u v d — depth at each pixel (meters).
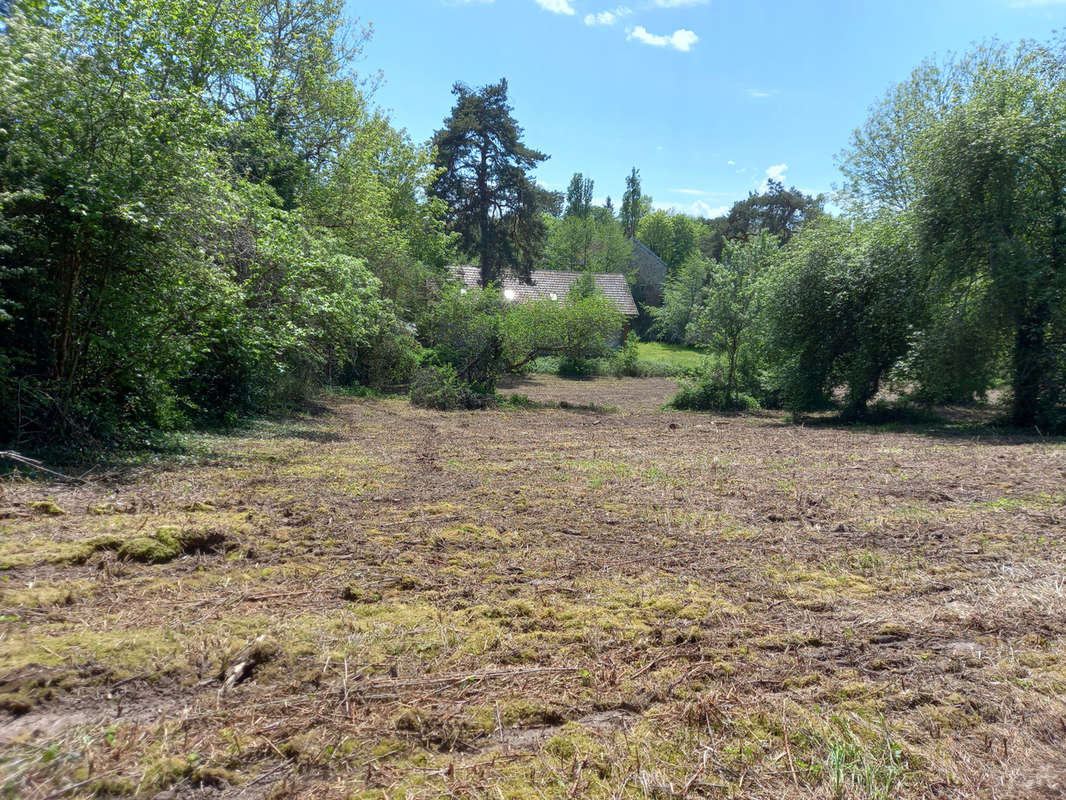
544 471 8.30
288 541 4.93
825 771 2.46
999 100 14.73
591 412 19.00
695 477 8.06
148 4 8.38
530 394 25.47
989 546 5.25
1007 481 7.94
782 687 3.06
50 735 2.48
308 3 19.36
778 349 18.58
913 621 3.80
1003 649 3.46
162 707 2.70
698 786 2.37
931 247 15.16
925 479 8.06
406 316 20.41
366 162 20.09
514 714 2.78
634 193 83.38
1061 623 3.79
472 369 20.66
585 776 2.40
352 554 4.70
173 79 8.69
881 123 22.75
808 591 4.25
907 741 2.66
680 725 2.74
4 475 5.95
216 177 9.11
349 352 18.64
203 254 8.43
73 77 6.83
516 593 4.10
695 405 20.62
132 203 6.87
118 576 4.08
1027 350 14.41
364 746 2.53
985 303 14.02
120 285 7.52
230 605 3.72
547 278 46.06
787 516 6.13
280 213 11.73
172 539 4.53
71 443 7.12
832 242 18.16
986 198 14.26
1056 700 2.97
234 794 2.26
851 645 3.50
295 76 19.22
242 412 11.94
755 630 3.66
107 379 7.89
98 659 3.00
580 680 3.06
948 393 15.29
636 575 4.50
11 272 6.40
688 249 75.75
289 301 10.90
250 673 2.99
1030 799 2.34
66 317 7.20
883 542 5.36
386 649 3.27
